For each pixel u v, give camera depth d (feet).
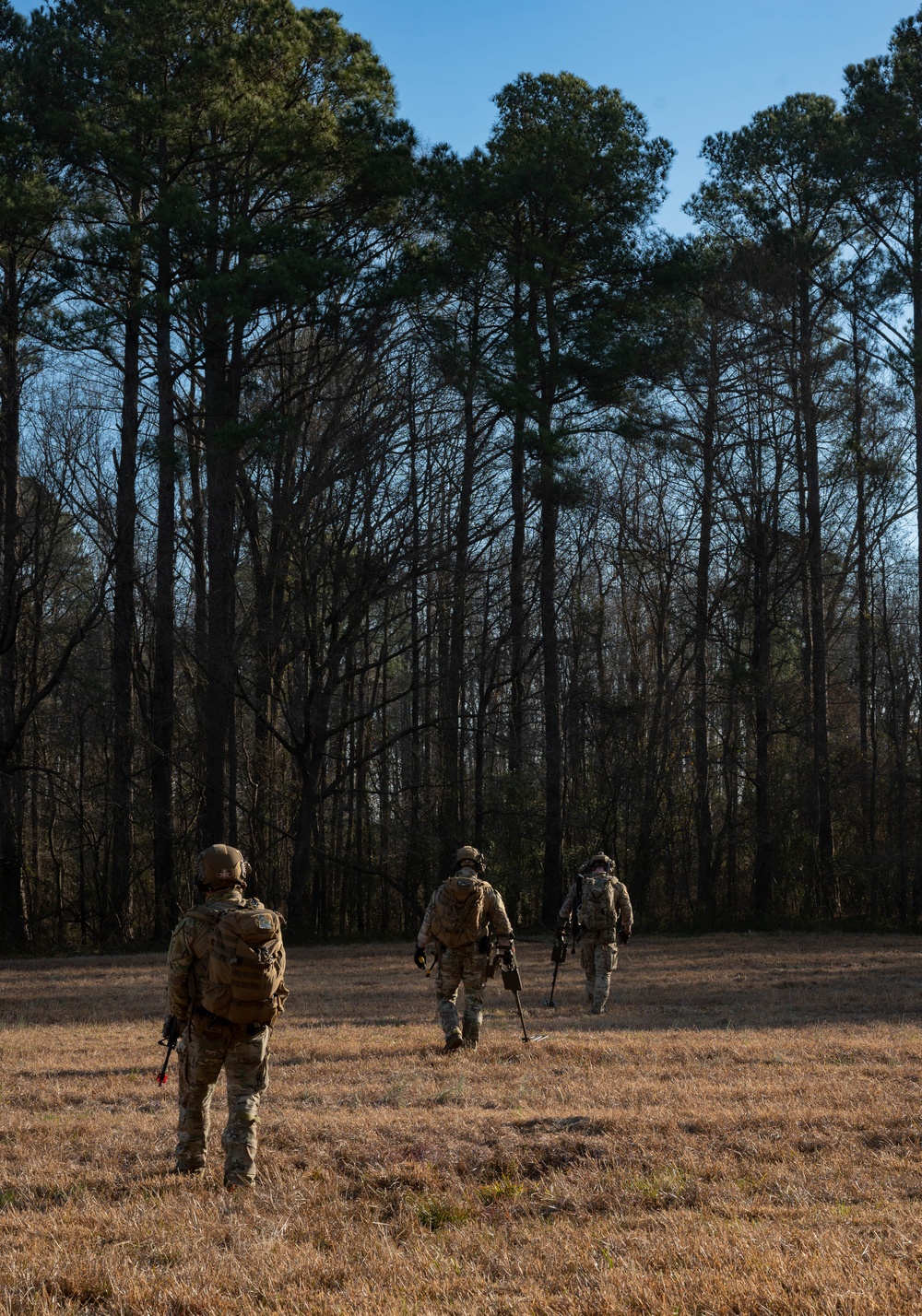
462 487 106.93
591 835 111.34
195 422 109.19
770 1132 20.62
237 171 96.43
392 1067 29.01
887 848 108.58
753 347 107.86
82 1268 14.78
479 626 126.93
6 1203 18.01
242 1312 13.41
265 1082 18.75
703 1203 16.92
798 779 111.24
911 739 121.29
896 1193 17.01
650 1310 12.84
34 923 110.11
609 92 106.22
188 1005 18.65
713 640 112.68
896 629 138.21
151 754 98.53
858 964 62.85
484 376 96.68
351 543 96.89
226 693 95.55
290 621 96.07
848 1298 12.76
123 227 90.43
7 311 94.48
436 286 96.99
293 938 95.35
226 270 88.53
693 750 124.47
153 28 88.43
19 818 98.43
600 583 136.77
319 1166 19.29
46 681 112.68
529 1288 13.79
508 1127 21.24
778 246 105.40
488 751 126.00
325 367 102.94
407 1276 14.44
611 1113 21.93
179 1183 18.49
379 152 93.45
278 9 92.48
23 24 91.81
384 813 114.83
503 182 98.89
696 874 123.34
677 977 55.72
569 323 103.71
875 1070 26.91
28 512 100.99
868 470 112.47
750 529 111.75
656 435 104.73
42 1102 25.95
